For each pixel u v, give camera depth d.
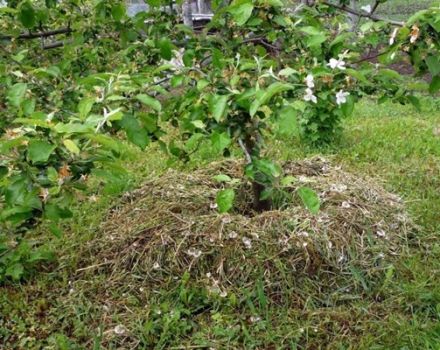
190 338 2.46
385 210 3.35
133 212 3.36
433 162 4.53
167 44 2.21
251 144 2.08
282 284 2.71
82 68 2.70
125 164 4.39
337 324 2.52
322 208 3.18
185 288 2.72
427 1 7.48
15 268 2.85
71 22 2.70
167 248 2.90
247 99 1.65
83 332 2.52
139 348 2.42
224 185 3.55
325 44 2.12
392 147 4.88
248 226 2.96
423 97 6.84
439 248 3.12
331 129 4.83
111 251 3.03
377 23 2.08
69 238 3.26
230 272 2.77
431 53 1.86
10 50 2.58
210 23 2.24
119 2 2.48
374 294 2.76
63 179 1.57
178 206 3.28
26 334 2.55
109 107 1.69
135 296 2.74
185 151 2.73
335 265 2.84
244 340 2.43
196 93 1.97
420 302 2.65
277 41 2.39
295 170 3.79
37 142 1.43
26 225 2.12
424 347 2.34
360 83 1.96
